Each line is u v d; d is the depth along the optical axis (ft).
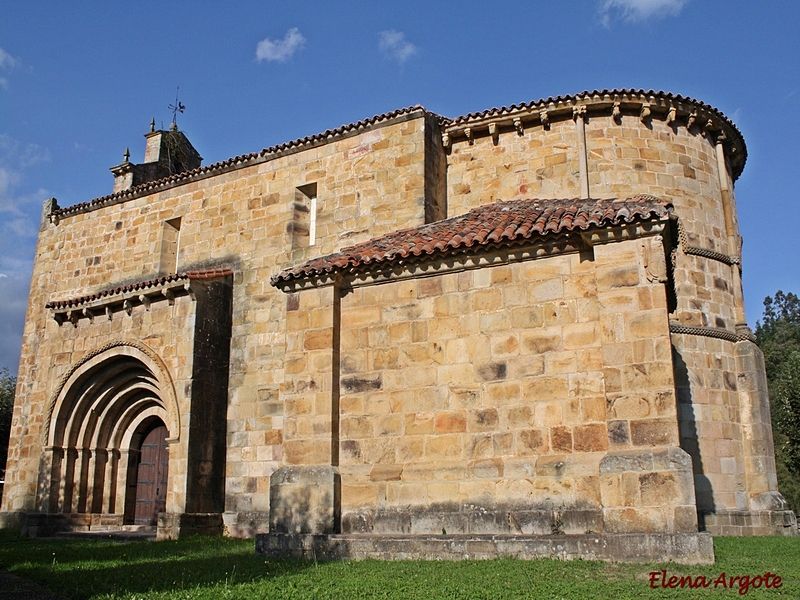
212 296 71.61
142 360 70.23
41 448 77.92
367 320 45.39
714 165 72.49
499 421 40.65
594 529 37.11
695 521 34.60
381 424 43.55
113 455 76.43
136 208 86.48
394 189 69.31
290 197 75.20
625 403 37.11
